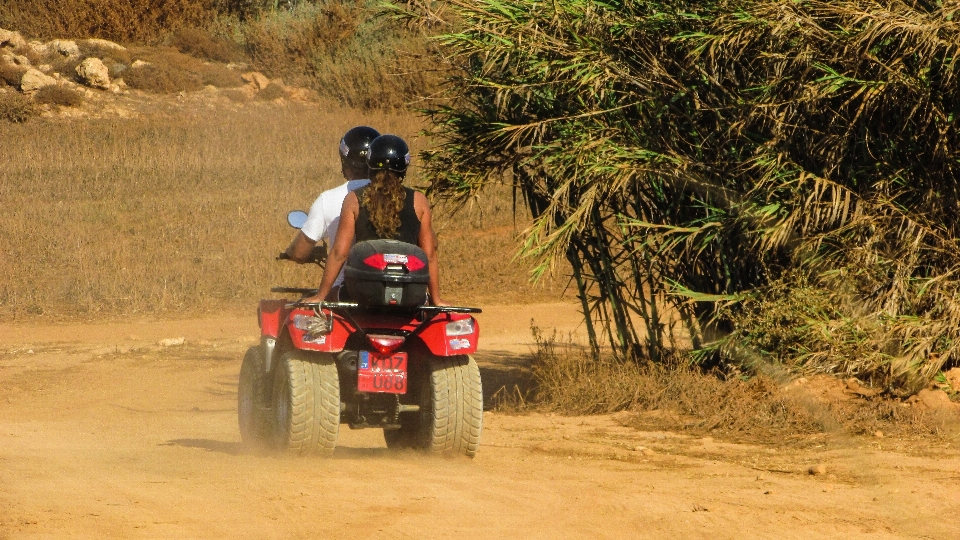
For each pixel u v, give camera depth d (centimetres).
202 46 14850
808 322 3522
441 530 1742
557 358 4294
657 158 3622
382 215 2366
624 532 1784
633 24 3656
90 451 2669
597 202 3881
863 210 3556
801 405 3303
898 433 3019
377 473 2233
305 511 1848
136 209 9806
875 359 3484
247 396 2709
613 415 3569
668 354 4250
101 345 5956
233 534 1689
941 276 3503
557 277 8550
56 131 11988
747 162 3588
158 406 4109
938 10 3434
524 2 3791
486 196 10169
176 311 7238
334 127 12650
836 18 3525
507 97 3753
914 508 2034
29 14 14800
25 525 1698
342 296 2405
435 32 4216
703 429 3222
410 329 2423
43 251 8481
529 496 2039
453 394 2433
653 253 3900
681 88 3697
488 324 6875
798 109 3556
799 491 2219
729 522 1869
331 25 14800
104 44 14400
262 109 13462
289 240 9138
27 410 3997
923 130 3500
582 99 3869
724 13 3534
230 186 10681
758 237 3562
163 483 2089
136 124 12425
